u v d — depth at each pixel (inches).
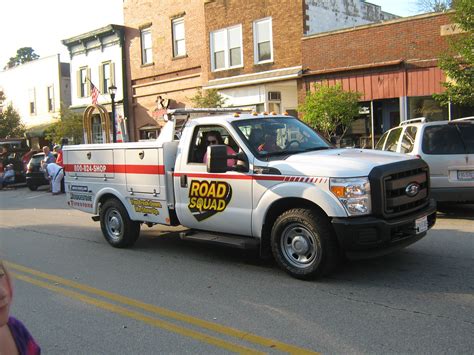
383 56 688.4
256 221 241.3
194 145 273.6
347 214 211.8
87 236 381.1
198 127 272.2
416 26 657.6
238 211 248.2
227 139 271.4
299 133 273.0
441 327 171.6
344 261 259.4
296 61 780.6
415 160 235.6
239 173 246.7
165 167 282.4
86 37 1168.2
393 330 171.0
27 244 360.5
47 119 1496.1
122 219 317.7
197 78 952.3
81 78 1229.1
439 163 358.9
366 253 213.2
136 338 177.2
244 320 187.9
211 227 264.5
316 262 223.3
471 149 356.5
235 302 208.8
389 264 252.7
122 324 191.3
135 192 304.2
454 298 200.7
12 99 1628.9
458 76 515.8
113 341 175.6
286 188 227.6
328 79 742.5
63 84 1454.2
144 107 1078.4
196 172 266.7
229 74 877.8
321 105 653.9
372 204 213.0
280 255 235.8
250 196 242.7
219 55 894.4
